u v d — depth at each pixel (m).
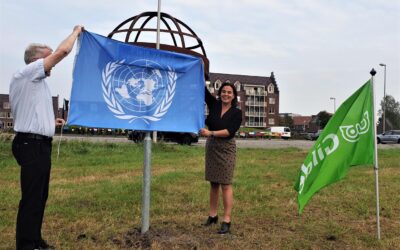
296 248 4.52
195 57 4.84
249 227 5.26
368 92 4.77
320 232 5.10
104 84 4.27
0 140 15.53
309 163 4.70
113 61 4.32
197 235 4.85
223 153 4.95
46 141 3.92
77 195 6.98
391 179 9.25
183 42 5.18
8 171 10.22
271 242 4.68
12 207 6.08
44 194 4.13
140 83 4.49
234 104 5.02
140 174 9.91
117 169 10.81
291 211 6.15
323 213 6.04
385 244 4.65
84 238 4.67
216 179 4.97
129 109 4.43
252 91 93.62
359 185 8.34
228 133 4.83
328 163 4.68
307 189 4.66
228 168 4.95
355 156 4.74
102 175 9.75
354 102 4.75
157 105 4.60
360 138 4.75
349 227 5.32
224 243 4.61
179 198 6.90
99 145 17.48
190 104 4.82
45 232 4.89
